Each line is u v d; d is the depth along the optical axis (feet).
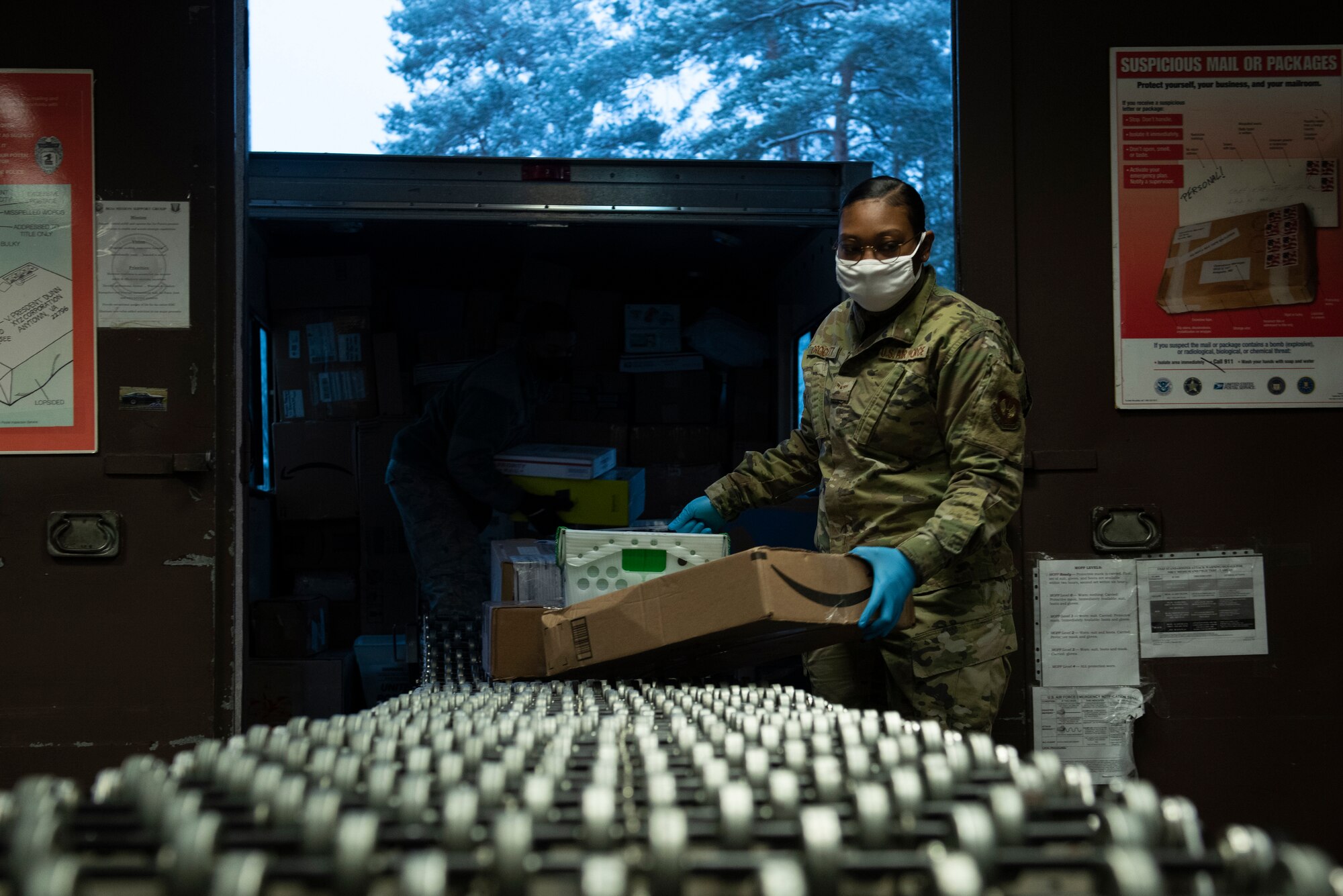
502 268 21.70
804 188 16.35
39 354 9.92
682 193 16.21
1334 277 10.01
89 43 10.05
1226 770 9.87
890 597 6.86
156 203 10.03
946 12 64.28
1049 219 10.06
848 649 8.73
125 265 10.00
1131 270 10.03
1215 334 10.00
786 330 20.27
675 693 6.02
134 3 10.08
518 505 16.72
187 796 2.71
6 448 9.87
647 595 6.76
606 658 6.87
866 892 2.46
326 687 16.53
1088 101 10.10
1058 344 10.02
